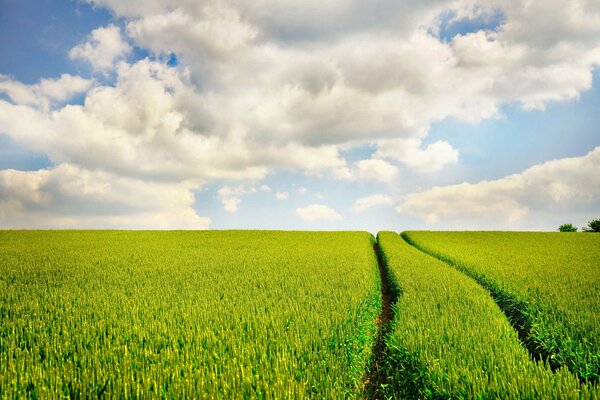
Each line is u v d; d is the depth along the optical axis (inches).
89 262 740.7
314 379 225.3
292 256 881.5
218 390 204.8
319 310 383.9
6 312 369.7
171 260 789.9
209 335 291.0
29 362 241.3
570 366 285.7
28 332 300.8
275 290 488.4
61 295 445.7
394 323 360.8
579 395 203.0
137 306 396.2
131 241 1233.4
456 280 573.0
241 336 297.6
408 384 257.3
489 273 636.1
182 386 203.0
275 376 222.5
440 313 391.2
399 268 681.6
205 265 719.7
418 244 1264.8
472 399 213.3
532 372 238.8
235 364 236.1
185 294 463.5
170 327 318.3
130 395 197.2
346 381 241.9
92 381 209.6
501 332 322.3
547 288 501.4
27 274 603.2
